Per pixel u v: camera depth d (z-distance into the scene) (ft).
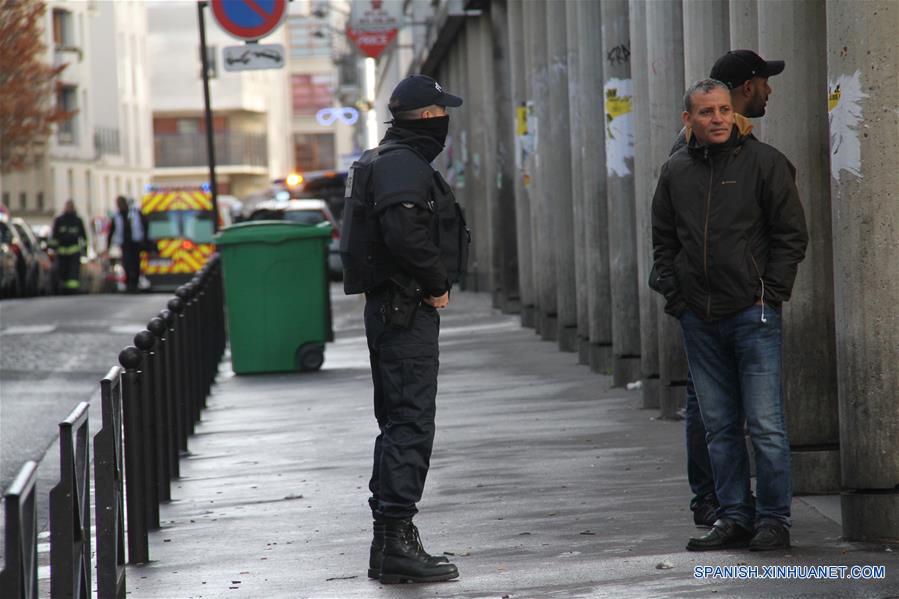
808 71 66.03
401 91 56.65
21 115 400.47
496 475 78.54
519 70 167.32
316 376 137.39
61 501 42.63
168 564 63.31
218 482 83.97
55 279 339.98
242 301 140.87
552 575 55.88
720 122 55.93
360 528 68.44
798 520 62.85
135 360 64.64
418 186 55.47
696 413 62.03
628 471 77.36
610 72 107.45
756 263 56.49
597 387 113.39
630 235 109.81
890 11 55.47
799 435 68.13
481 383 121.08
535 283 161.48
